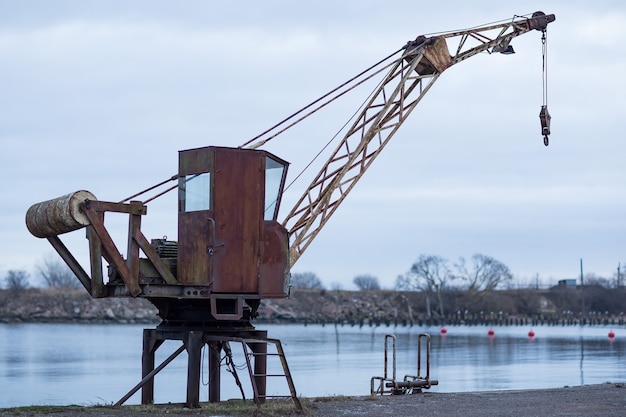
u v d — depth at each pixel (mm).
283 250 37156
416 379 47094
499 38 58781
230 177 35812
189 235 35969
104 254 36969
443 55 55719
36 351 132750
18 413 32062
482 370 97438
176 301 38062
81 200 35375
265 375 35750
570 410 35500
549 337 189875
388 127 53906
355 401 38500
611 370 97000
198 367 35812
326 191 51812
